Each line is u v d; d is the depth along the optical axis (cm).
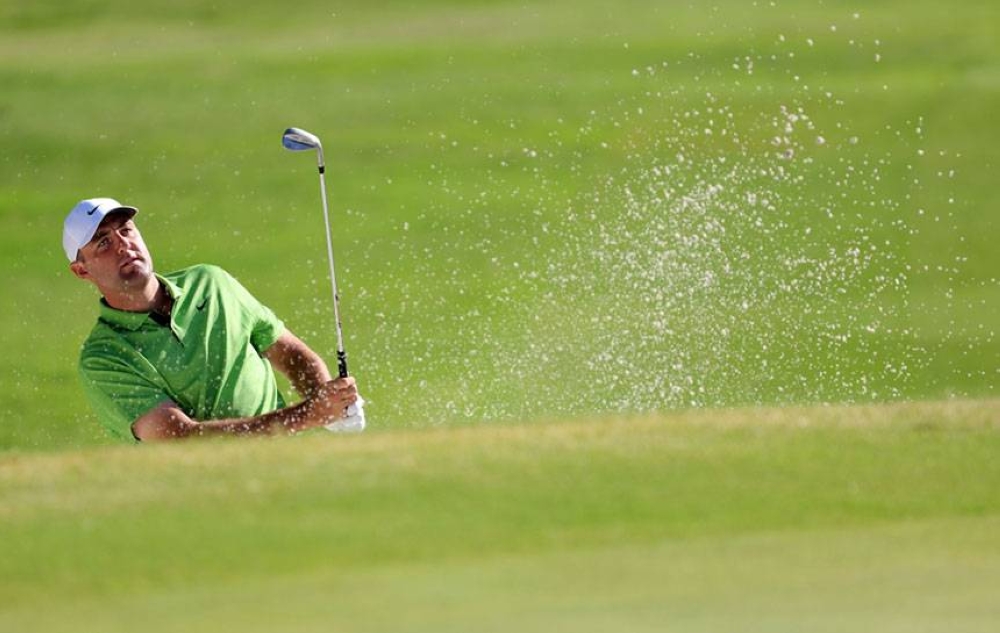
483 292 5319
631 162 6875
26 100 7994
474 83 8131
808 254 5344
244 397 2536
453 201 6556
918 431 2034
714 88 7819
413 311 5175
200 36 9238
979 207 6234
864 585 1442
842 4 9544
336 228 6316
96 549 1595
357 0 10000
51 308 5609
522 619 1345
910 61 8350
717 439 1989
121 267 2466
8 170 7112
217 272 2573
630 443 1966
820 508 1717
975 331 4966
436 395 4159
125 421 2489
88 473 1891
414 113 7744
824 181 6375
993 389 4462
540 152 7050
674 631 1308
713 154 6769
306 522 1664
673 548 1573
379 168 7044
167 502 1747
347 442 2008
